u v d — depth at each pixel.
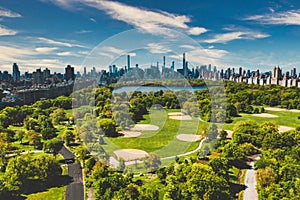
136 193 36.09
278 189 40.66
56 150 63.66
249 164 54.19
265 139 61.72
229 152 52.91
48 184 49.56
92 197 43.66
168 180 38.34
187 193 37.19
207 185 37.50
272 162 50.06
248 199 42.06
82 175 52.78
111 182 38.38
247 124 72.06
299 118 98.38
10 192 45.62
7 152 66.88
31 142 72.31
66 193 46.03
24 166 49.03
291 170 44.12
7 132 82.56
